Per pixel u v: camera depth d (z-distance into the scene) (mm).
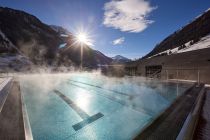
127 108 7223
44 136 4523
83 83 17859
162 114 3377
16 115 3330
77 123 5504
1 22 77688
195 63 11852
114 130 4906
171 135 2266
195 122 2920
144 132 2406
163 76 14984
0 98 5145
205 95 6316
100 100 9023
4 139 2246
